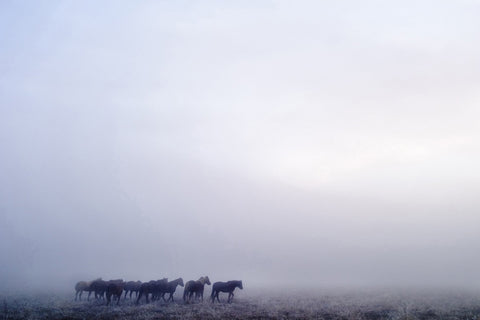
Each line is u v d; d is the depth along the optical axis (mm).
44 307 27422
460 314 24484
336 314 24172
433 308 27312
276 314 24000
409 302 31594
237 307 28109
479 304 30406
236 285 33375
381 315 24047
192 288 33188
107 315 23734
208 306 28422
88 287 33562
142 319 22078
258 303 30500
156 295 33719
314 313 24547
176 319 22078
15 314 24078
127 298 36281
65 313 24516
